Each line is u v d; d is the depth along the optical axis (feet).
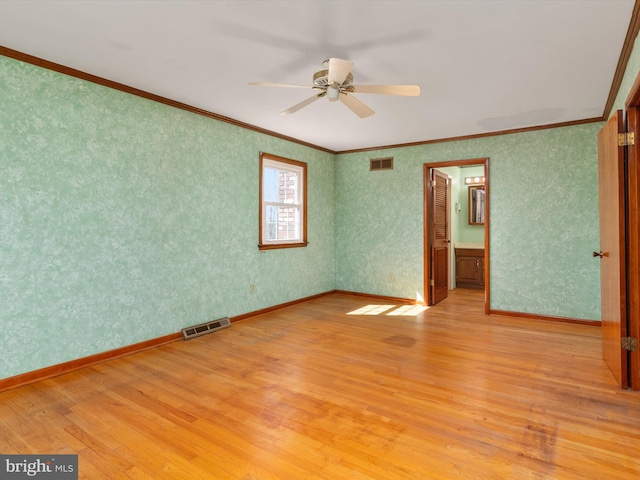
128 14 7.32
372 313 16.42
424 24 7.64
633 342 8.70
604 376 9.50
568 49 8.70
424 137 17.21
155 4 6.98
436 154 17.65
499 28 7.79
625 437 6.75
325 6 7.03
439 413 7.68
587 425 7.16
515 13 7.24
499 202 16.02
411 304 18.29
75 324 10.02
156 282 11.97
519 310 15.67
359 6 7.01
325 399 8.32
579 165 14.39
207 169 13.57
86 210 10.19
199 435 6.90
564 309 14.80
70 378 9.44
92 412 7.73
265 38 8.23
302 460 6.16
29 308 9.16
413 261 18.35
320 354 11.21
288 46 8.59
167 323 12.31
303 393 8.61
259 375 9.66
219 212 14.07
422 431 7.01
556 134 14.80
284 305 17.43
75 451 6.41
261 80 10.61
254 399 8.32
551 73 10.03
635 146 8.64
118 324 10.98
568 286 14.71
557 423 7.24
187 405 8.04
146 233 11.66
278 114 13.75
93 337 10.41
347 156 20.35
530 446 6.50
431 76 10.22
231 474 5.83
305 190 18.53
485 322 14.90
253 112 13.53
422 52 8.86
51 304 9.54
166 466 6.02
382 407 7.94
